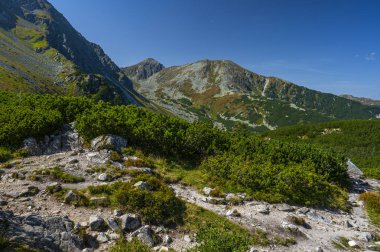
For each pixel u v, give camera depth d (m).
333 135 89.88
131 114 28.58
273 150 28.36
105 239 11.85
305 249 14.06
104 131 24.38
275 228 15.54
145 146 25.30
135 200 14.41
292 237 14.95
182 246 12.58
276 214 17.61
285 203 19.80
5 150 20.66
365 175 35.78
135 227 13.06
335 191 23.67
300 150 30.23
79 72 185.62
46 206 13.43
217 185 20.95
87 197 14.88
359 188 27.97
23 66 150.75
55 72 180.00
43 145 22.64
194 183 20.75
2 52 156.25
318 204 21.00
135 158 22.23
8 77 114.19
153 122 26.92
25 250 9.42
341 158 29.52
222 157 24.28
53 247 10.39
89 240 11.63
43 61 194.25
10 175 16.28
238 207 17.78
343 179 27.86
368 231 17.73
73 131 25.00
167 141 25.36
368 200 23.00
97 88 179.38
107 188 15.71
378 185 30.42
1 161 19.33
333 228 17.36
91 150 22.75
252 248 12.69
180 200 16.08
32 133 22.55
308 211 18.94
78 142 24.02
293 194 20.83
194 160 25.62
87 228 12.28
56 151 22.66
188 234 13.59
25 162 19.09
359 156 72.38
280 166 24.39
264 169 22.61
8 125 22.06
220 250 10.61
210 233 11.28
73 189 15.13
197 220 14.66
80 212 13.47
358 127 91.38
